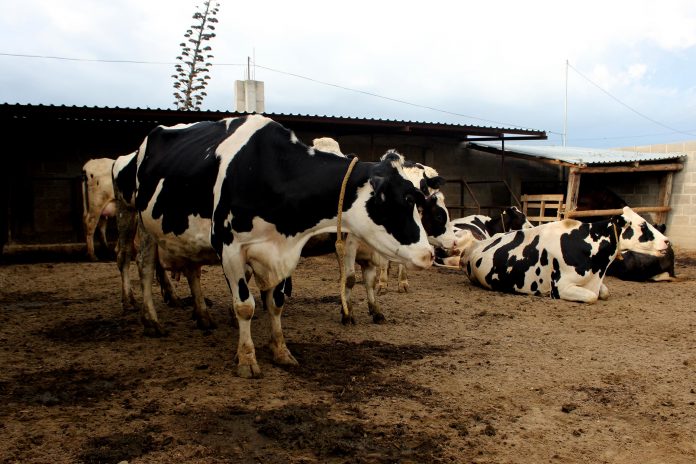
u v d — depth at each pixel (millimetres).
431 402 4453
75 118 12625
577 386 4848
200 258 5719
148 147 6148
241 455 3553
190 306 7754
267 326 6746
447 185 17859
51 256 12953
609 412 4312
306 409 4246
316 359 5473
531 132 16891
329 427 3947
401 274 9172
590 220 18188
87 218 12625
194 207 5285
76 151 14398
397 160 4746
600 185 18906
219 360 5398
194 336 6242
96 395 4508
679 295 9125
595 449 3715
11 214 13641
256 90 18953
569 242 8609
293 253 5008
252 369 4938
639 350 5934
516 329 6809
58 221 14234
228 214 4875
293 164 4922
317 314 7434
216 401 4383
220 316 7234
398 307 7988
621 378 5051
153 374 5008
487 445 3742
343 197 4801
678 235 17438
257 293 8773
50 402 4309
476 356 5688
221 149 5102
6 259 12672
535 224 18094
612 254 8484
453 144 18062
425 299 8602
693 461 3564
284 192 4828
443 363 5438
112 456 3480
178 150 5652
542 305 8211
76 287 9547
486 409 4336
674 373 5191
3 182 13766
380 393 4617
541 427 4031
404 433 3887
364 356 5605
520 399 4551
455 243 7711
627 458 3600
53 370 5121
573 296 8438
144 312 6230
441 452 3629
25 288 9469
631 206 18750
